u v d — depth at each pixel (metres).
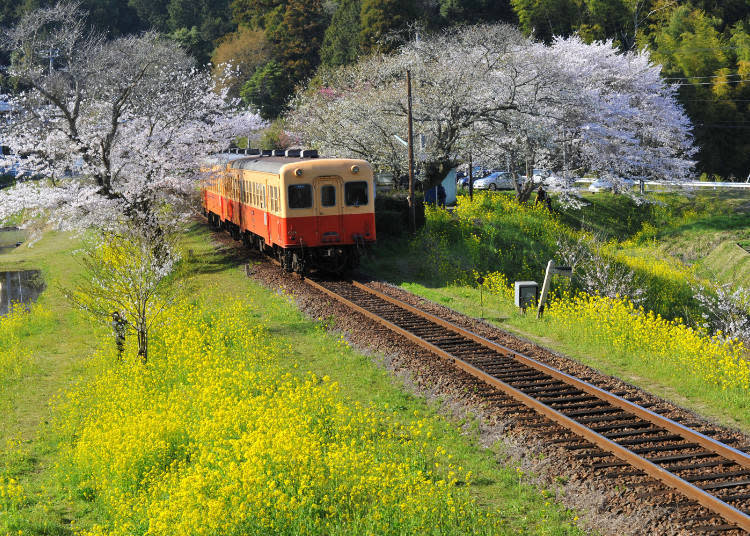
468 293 23.92
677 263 37.88
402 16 74.62
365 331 17.84
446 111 35.28
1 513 9.13
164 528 7.92
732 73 75.00
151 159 29.20
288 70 85.56
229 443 10.45
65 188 28.30
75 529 8.99
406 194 35.00
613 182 49.00
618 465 9.80
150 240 24.06
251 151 35.47
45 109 29.67
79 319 21.73
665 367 14.73
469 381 13.65
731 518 8.16
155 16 117.00
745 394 13.09
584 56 51.69
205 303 22.23
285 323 19.64
